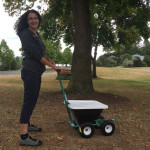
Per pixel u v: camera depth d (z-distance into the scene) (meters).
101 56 55.34
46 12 11.88
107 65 52.66
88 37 8.20
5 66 61.91
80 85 7.99
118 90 11.62
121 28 18.17
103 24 17.69
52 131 3.89
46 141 3.37
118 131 3.98
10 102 6.86
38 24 3.47
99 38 17.81
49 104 6.41
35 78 3.17
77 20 8.16
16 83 15.37
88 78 8.11
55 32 17.95
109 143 3.35
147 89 12.20
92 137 3.60
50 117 4.94
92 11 12.69
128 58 57.53
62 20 14.74
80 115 3.60
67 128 4.10
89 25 8.29
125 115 5.30
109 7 10.88
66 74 20.28
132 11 14.13
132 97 8.79
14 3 10.71
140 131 4.03
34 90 3.16
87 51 8.13
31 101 3.17
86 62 8.11
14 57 69.06
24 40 3.11
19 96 8.23
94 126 3.91
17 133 3.73
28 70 3.14
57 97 7.38
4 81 17.05
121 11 10.94
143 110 6.00
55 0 10.71
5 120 4.61
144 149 3.16
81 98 7.21
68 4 10.36
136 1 9.19
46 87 12.88
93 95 7.68
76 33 8.23
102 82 17.41
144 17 10.27
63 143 3.30
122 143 3.37
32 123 4.40
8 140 3.38
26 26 3.41
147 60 62.19
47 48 50.69
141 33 17.72
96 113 3.64
